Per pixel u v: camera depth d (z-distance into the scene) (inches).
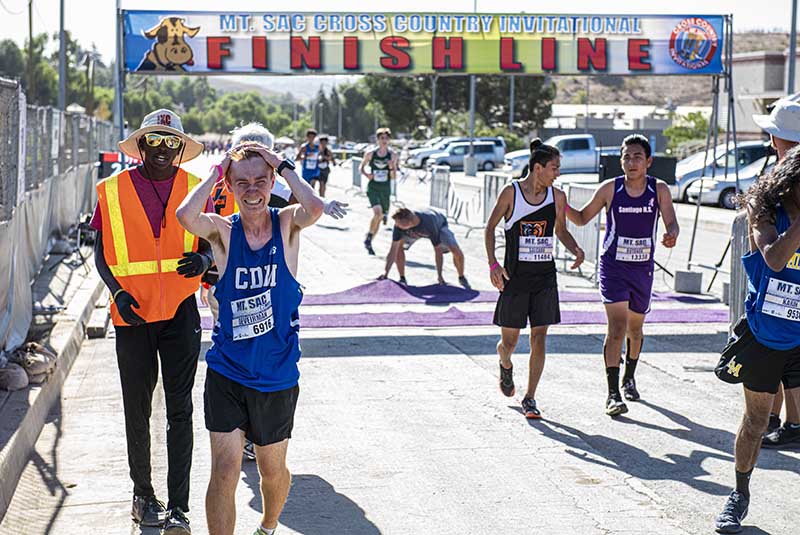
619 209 295.0
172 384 202.7
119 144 200.7
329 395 311.6
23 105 382.6
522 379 335.3
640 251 295.6
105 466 240.4
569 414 294.7
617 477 239.9
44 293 426.3
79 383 320.2
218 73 544.1
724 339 401.4
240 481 235.8
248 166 172.7
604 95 6771.7
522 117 3159.5
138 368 204.2
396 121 3235.7
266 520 184.4
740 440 209.0
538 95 3122.5
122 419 280.1
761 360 204.8
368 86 3289.9
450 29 565.6
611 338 295.3
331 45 551.8
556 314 288.8
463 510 217.2
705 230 876.6
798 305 201.8
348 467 244.4
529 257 285.1
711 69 581.9
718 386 329.7
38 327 362.0
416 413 292.8
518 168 1792.6
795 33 1096.2
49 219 541.3
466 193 1256.2
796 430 264.7
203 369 343.9
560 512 216.4
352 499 223.0
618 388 294.5
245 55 542.0
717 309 466.0
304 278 549.0
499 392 318.3
